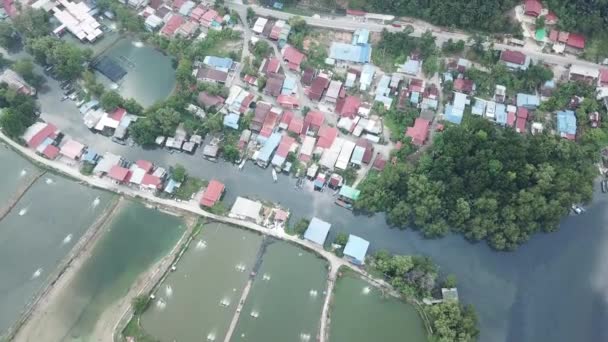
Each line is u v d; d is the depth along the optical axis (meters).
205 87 112.94
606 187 102.25
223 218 99.62
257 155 105.94
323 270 95.00
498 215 95.94
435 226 95.69
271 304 92.06
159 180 103.00
